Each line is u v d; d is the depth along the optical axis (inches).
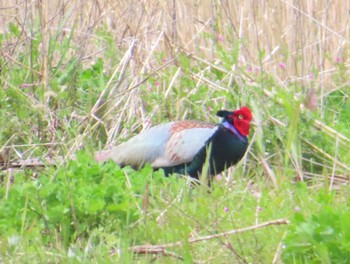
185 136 443.8
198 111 495.2
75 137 466.6
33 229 346.9
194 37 565.6
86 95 512.1
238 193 401.7
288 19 588.1
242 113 443.8
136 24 562.6
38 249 328.2
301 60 556.1
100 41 557.3
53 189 365.1
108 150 463.8
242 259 316.5
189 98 500.1
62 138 468.8
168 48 532.4
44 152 458.0
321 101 512.7
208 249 330.3
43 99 482.6
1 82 501.0
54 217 350.9
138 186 384.8
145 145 448.5
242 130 444.1
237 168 451.5
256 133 452.8
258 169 451.8
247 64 535.2
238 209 382.6
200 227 351.6
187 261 316.5
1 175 434.9
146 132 453.4
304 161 462.3
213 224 355.9
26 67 503.2
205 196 391.2
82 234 350.0
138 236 346.6
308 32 574.9
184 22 601.6
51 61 507.5
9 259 323.9
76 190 368.2
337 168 449.4
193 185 433.7
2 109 480.7
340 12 609.3
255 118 458.3
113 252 333.7
